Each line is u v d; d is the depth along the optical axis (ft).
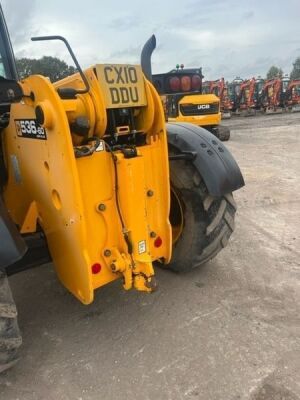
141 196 7.35
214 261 10.94
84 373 7.18
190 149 8.80
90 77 6.88
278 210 15.03
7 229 6.27
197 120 35.01
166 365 7.23
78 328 8.41
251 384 6.70
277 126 48.34
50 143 6.71
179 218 9.81
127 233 7.40
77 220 6.72
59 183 6.82
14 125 7.78
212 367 7.11
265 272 10.28
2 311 6.33
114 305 9.12
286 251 11.44
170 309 8.87
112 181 7.29
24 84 6.96
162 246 8.24
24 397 6.73
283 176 20.18
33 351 7.79
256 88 78.13
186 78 13.39
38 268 10.88
